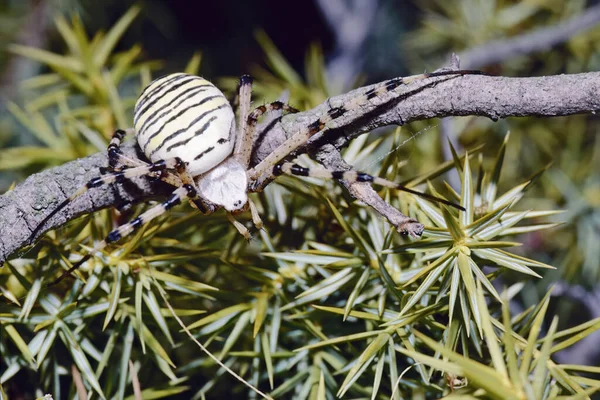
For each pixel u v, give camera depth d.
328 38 0.39
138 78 0.26
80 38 0.21
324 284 0.18
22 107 0.25
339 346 0.18
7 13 0.25
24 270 0.18
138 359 0.18
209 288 0.18
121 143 0.19
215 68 0.35
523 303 0.22
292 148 0.18
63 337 0.18
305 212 0.19
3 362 0.19
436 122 0.22
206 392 0.19
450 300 0.17
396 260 0.18
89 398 0.18
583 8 0.25
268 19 0.38
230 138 0.19
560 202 0.22
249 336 0.19
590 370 0.17
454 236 0.17
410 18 0.32
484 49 0.23
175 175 0.19
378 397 0.18
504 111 0.17
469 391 0.16
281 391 0.18
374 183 0.18
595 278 0.22
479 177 0.19
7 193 0.18
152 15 0.29
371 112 0.18
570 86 0.17
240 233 0.19
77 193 0.18
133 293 0.18
